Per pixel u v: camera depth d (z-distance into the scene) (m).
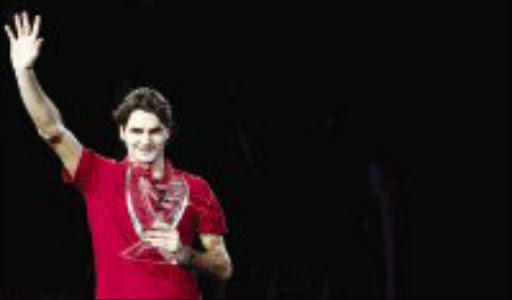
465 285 29.92
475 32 29.09
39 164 25.41
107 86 24.31
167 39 24.56
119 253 8.05
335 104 27.28
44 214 25.53
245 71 25.92
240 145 25.58
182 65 24.83
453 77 29.36
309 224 25.83
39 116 8.10
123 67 24.27
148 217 8.19
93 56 24.03
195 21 24.95
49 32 23.30
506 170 30.77
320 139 26.70
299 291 25.17
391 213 26.20
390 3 27.94
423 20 28.56
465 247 30.05
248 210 25.47
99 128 24.45
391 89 28.56
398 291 28.22
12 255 25.42
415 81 28.98
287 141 26.12
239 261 25.20
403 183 29.06
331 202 26.16
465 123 29.77
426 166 29.52
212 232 8.60
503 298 30.02
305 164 26.33
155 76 24.56
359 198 26.45
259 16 26.00
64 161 8.29
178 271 8.15
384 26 28.16
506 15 28.92
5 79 24.19
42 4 22.80
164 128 8.26
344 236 25.98
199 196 8.54
